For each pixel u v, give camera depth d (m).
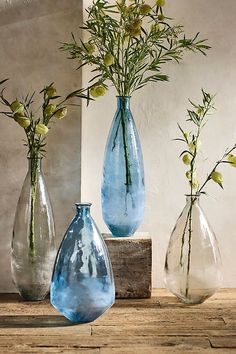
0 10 2.21
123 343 1.69
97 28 2.26
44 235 2.04
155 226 2.39
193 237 2.04
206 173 2.38
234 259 2.40
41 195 2.05
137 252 2.12
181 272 2.04
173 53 2.16
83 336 1.75
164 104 2.37
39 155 2.22
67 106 2.23
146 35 2.11
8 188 2.26
